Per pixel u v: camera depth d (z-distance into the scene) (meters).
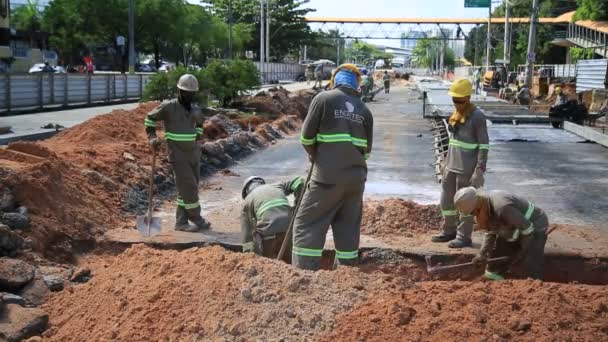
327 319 4.64
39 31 58.03
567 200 10.95
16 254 6.90
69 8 48.34
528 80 37.72
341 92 6.10
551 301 4.62
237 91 24.89
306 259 6.05
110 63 59.25
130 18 36.00
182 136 8.30
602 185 12.32
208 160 13.53
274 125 20.84
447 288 5.00
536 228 6.56
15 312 5.36
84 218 8.30
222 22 66.06
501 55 74.31
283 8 78.50
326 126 6.02
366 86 40.88
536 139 19.16
